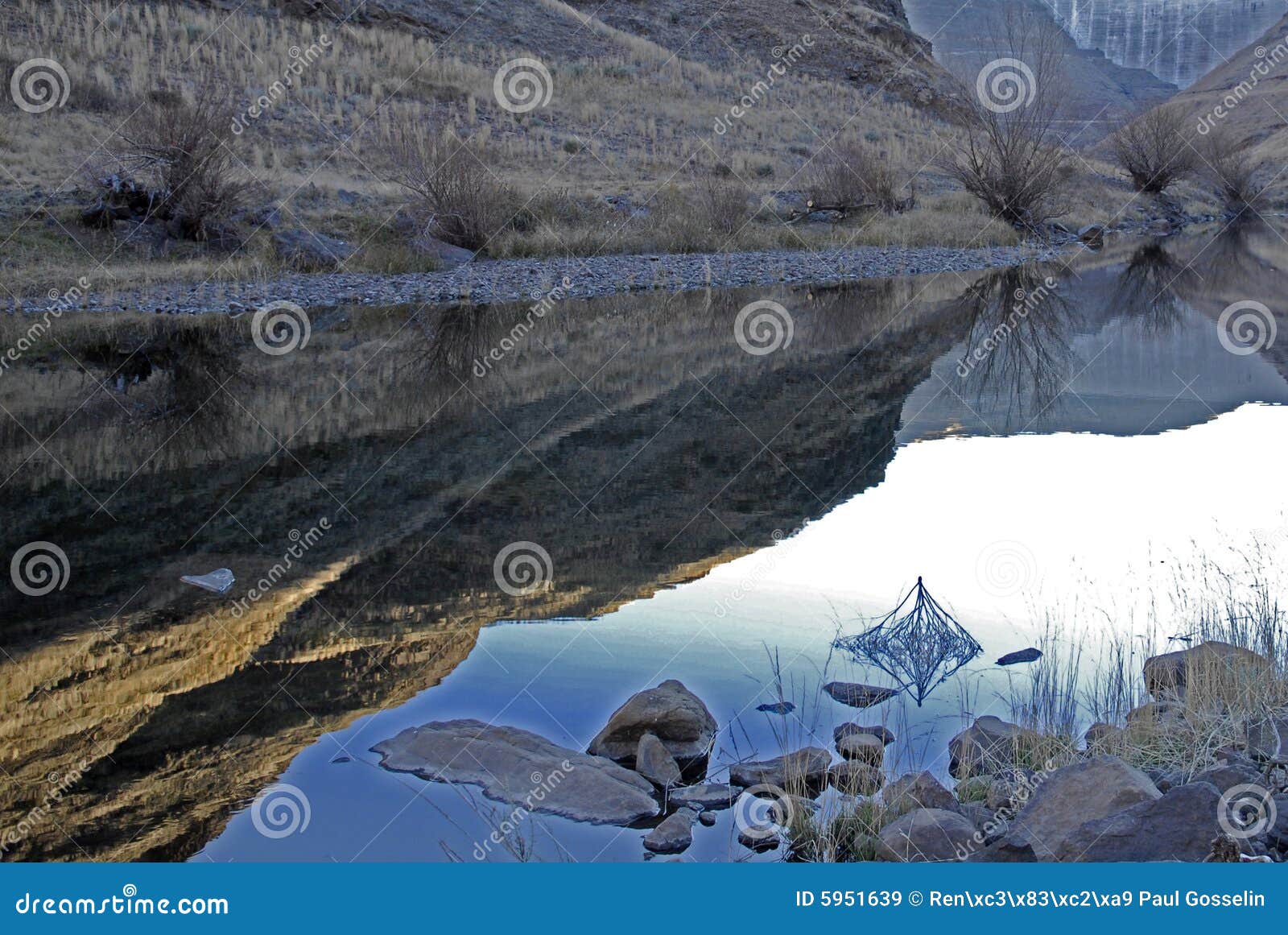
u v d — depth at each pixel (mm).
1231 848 3467
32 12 28766
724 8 55125
